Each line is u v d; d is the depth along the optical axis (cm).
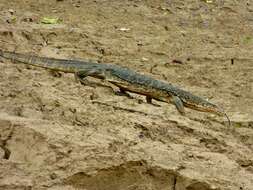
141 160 1112
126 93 1489
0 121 1141
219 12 2448
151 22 2236
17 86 1343
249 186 1145
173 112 1434
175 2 2483
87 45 1925
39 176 1050
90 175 1073
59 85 1437
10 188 1008
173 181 1112
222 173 1167
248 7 2544
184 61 1944
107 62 1839
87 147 1111
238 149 1335
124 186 1096
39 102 1293
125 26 2155
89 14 2197
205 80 1850
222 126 1480
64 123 1221
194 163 1177
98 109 1332
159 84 1424
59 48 1855
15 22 1970
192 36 2177
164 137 1281
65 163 1078
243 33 2273
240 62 2008
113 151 1126
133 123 1292
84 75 1462
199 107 1424
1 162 1066
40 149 1107
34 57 1488
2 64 1488
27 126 1137
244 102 1720
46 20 2019
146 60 1908
